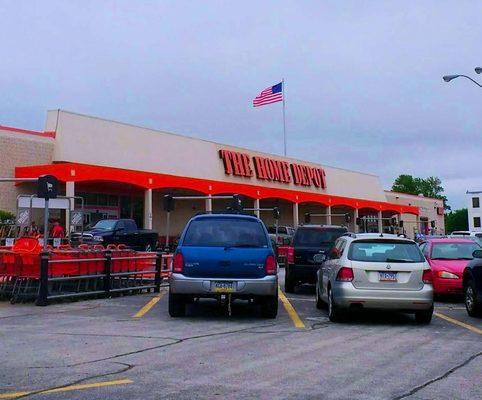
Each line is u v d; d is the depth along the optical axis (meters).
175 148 41.59
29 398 5.87
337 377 6.86
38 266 13.41
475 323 11.56
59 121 34.03
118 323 10.84
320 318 12.02
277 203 54.12
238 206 28.23
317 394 6.11
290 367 7.35
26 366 7.27
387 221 66.31
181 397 5.93
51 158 33.41
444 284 15.16
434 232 64.31
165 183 35.84
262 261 11.30
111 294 15.33
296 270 17.17
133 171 33.59
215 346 8.69
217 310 13.04
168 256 19.61
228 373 6.98
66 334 9.58
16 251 13.40
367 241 11.45
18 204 19.02
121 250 16.02
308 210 59.00
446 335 10.01
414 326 11.08
